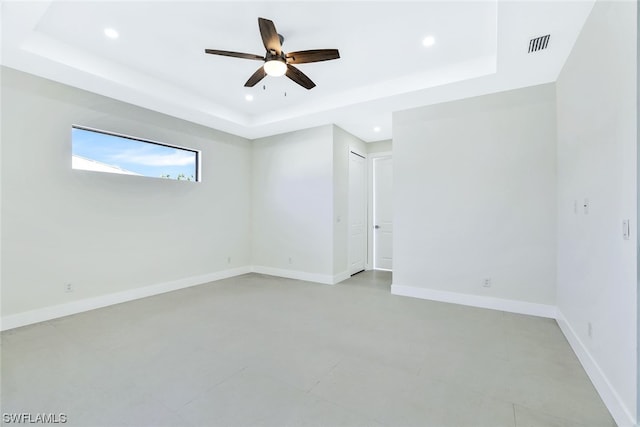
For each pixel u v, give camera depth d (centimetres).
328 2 233
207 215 498
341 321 315
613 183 174
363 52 305
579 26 229
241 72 352
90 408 173
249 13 247
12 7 212
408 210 411
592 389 193
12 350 247
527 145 338
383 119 458
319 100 427
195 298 402
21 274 306
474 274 367
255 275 550
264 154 566
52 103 326
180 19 255
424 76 347
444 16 249
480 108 363
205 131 495
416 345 258
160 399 182
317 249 501
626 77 158
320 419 165
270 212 558
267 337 274
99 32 274
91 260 358
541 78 317
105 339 269
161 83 374
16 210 304
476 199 366
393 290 423
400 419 165
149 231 417
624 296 158
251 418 166
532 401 181
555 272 322
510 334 280
